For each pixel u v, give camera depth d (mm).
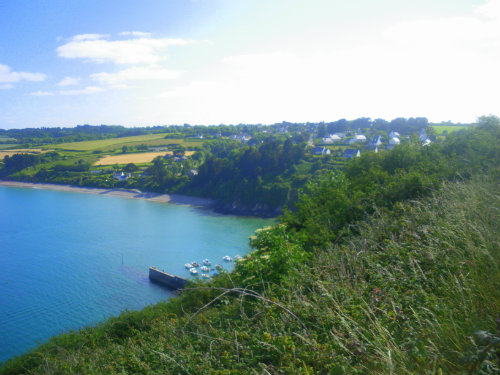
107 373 6207
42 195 95438
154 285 34094
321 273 5445
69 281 34781
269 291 5953
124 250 45156
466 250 4180
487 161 11672
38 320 26906
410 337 3049
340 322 3701
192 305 11359
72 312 28250
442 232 4918
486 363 2250
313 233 11047
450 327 2986
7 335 24734
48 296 31297
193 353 4699
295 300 4984
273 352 3871
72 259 41562
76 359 9445
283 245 8562
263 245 9672
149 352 6125
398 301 3771
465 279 3605
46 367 10258
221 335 4949
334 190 15844
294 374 3217
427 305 3506
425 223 6246
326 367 3160
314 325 4020
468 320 2971
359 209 11211
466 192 6594
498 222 4473
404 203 9422
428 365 2672
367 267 5340
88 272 37344
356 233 9492
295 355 3586
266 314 4879
